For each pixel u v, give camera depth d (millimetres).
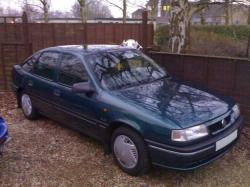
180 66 6488
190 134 3652
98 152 4887
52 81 5414
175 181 4105
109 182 4086
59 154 4855
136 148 4004
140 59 5328
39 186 4035
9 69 8594
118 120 4141
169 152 3668
